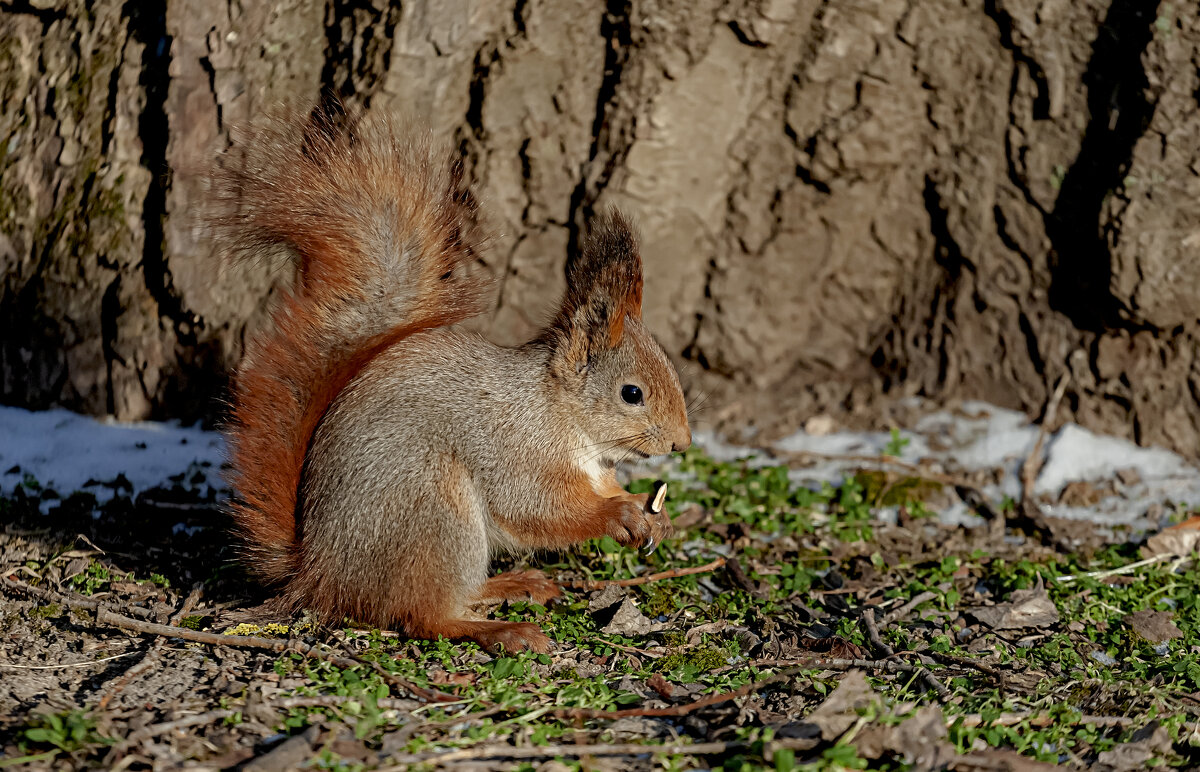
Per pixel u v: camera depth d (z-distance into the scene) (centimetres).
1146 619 905
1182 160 1095
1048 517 1105
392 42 1073
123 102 1120
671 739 689
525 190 1188
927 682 770
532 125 1158
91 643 795
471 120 1143
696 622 894
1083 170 1164
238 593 898
